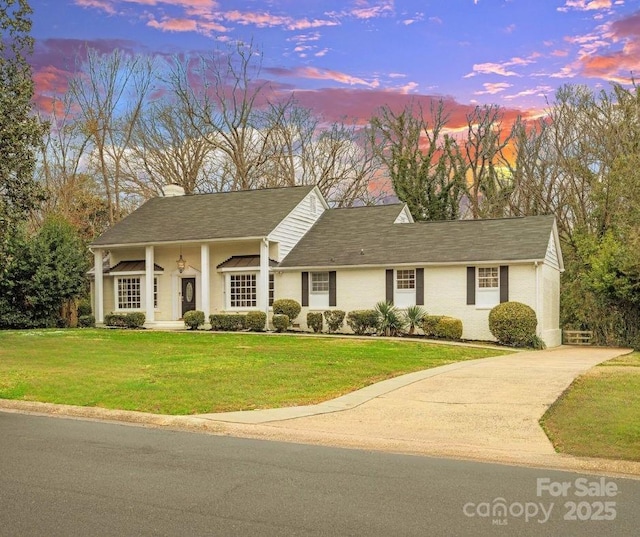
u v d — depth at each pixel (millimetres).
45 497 6371
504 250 25453
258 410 10961
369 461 7898
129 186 46906
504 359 18500
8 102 18672
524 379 13688
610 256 27250
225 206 31734
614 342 28828
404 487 6734
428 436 9039
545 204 40625
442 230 28344
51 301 29344
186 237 29031
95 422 10633
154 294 31062
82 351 19000
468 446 8438
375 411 10758
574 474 7332
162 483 6867
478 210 45844
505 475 7254
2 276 26906
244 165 47219
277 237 28641
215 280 29953
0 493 6512
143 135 47062
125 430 9922
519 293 25062
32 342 21547
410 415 10422
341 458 8055
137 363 16281
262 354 18109
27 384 13359
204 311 28609
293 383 13281
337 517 5770
